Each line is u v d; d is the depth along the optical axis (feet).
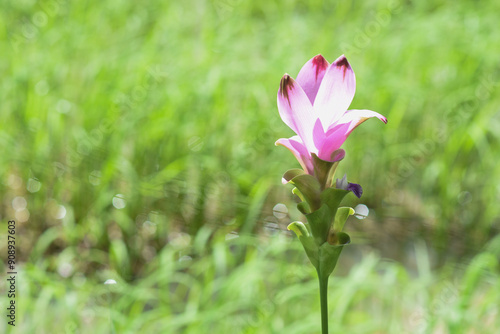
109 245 19.21
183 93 21.94
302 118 5.87
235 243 17.40
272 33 27.71
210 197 20.15
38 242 18.31
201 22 28.53
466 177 22.08
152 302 17.16
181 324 14.51
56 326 14.96
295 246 16.46
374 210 21.30
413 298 16.52
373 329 15.05
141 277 18.47
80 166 19.92
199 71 23.35
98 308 15.16
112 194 18.92
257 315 14.57
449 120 22.56
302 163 6.10
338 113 5.91
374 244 19.75
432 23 26.61
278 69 23.54
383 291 15.93
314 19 29.86
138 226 19.49
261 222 19.86
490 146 23.15
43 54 23.99
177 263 17.03
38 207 19.75
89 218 19.47
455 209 21.12
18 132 21.75
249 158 21.33
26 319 15.37
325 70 6.05
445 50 25.46
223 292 15.28
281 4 32.07
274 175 20.89
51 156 20.57
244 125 21.70
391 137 22.81
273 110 21.99
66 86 23.31
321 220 5.98
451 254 19.42
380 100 22.88
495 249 17.84
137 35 28.07
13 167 21.34
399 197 21.93
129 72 23.56
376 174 21.99
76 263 18.37
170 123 20.74
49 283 15.35
